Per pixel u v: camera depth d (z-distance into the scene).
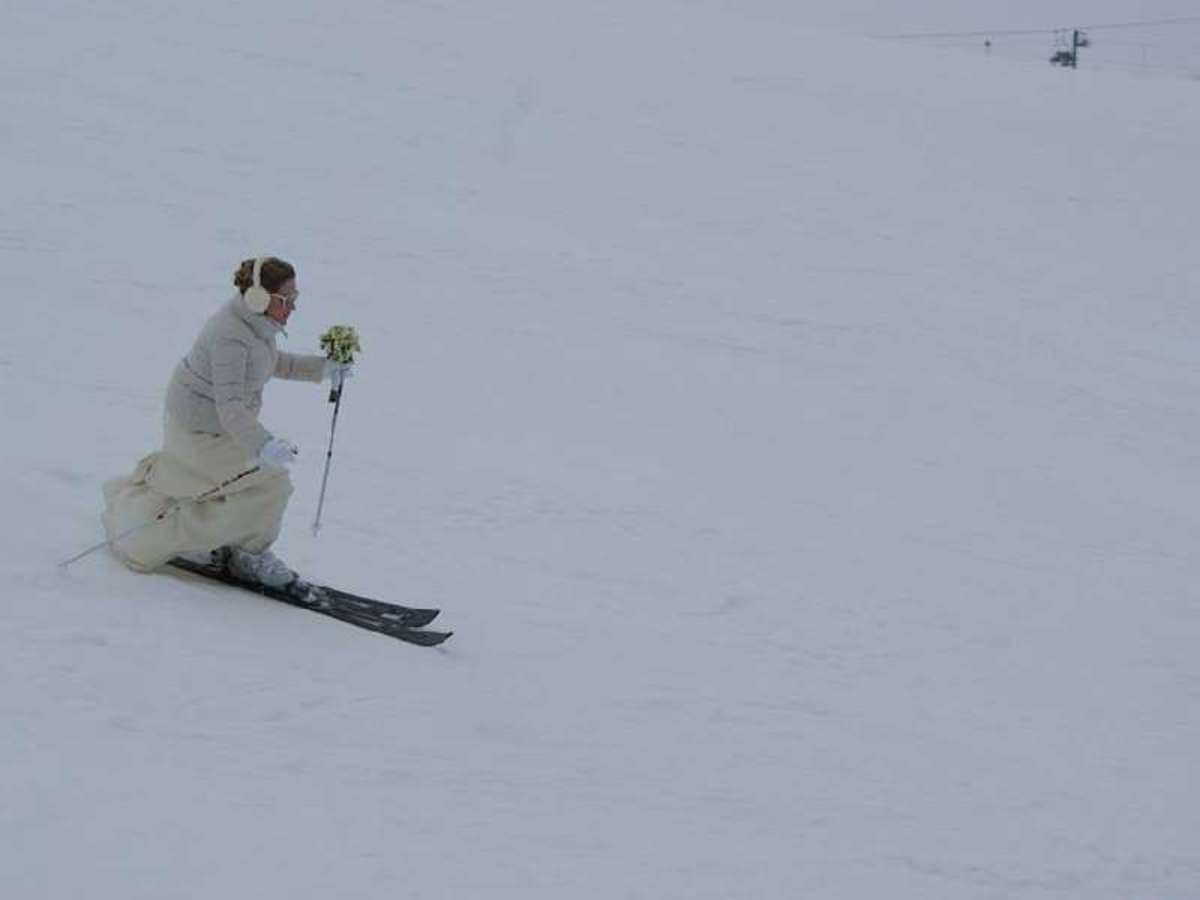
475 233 23.67
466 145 29.14
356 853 5.45
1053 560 14.25
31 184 20.72
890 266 27.12
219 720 6.73
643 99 35.59
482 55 36.22
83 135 23.78
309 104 29.19
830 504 14.73
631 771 7.44
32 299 16.03
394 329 18.09
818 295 24.27
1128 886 7.12
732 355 20.14
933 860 6.93
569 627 9.99
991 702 10.11
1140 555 15.00
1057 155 37.81
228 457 8.46
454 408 15.52
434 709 7.64
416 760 6.82
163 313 16.55
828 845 6.85
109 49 29.36
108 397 13.12
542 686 8.58
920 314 24.34
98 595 7.96
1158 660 11.76
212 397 8.40
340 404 14.74
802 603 11.58
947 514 15.22
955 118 39.47
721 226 27.50
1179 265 31.02
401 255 21.53
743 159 32.50
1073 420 20.39
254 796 5.83
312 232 21.66
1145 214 34.25
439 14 39.19
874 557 13.22
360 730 7.05
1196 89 47.03
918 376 20.94
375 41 35.19
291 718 6.99
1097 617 12.66
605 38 40.56
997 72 45.75
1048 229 32.00
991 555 14.02
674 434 16.27
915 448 17.66
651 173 30.08
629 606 10.77
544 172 28.66
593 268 23.14
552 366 17.95
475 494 12.70
